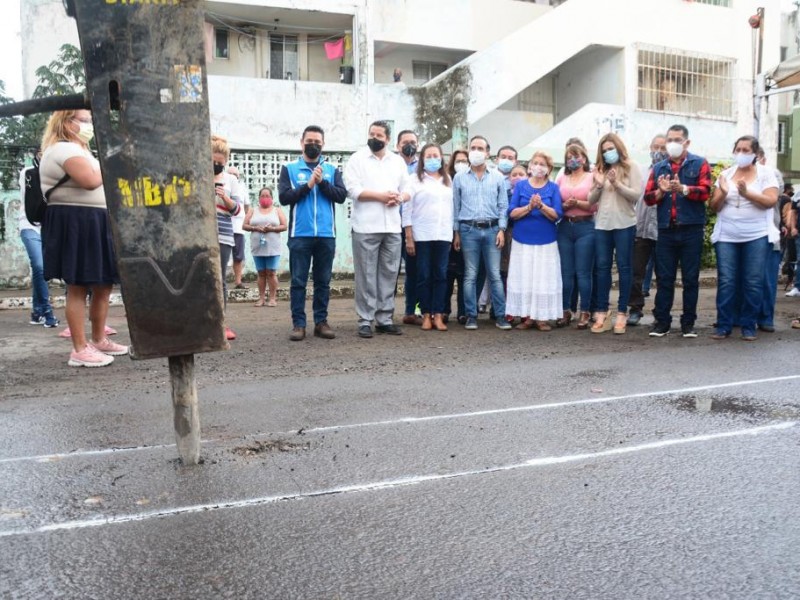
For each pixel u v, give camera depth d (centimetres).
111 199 337
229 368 628
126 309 345
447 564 273
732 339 771
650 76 2070
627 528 303
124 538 296
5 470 376
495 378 582
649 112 2053
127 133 335
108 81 331
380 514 318
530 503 329
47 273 625
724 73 2169
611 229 809
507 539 293
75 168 605
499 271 848
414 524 308
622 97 2052
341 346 735
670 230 774
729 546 285
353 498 337
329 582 260
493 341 764
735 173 767
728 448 403
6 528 307
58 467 379
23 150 1402
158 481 359
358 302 796
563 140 1955
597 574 264
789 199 1507
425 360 659
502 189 845
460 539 294
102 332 696
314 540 293
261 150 1680
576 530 301
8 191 1400
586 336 798
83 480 361
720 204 767
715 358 660
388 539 294
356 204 784
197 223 349
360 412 482
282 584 258
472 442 416
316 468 376
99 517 317
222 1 1797
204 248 351
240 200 911
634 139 2039
